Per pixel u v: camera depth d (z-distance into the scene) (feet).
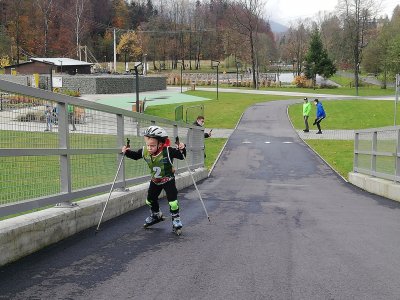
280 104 151.74
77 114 22.65
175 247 19.10
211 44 425.69
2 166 18.40
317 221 25.77
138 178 30.53
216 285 14.51
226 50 387.34
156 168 21.33
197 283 14.67
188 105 145.59
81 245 19.04
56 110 20.43
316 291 14.06
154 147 21.11
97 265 16.42
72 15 337.93
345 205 33.04
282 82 299.79
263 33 364.58
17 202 17.63
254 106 146.20
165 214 27.40
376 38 298.56
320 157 70.79
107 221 24.07
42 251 17.99
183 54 412.57
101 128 25.25
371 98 173.68
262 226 24.03
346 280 15.07
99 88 185.57
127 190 28.19
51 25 333.21
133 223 23.75
